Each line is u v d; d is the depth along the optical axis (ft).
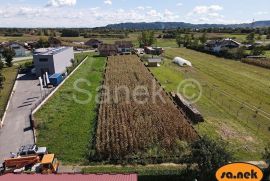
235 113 151.43
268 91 192.34
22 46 374.63
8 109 162.20
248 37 489.26
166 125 130.82
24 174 68.54
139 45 507.71
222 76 237.86
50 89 202.08
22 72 260.42
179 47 486.38
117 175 67.15
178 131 124.98
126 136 119.34
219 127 133.08
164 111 150.61
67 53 289.33
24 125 138.82
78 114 152.56
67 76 237.25
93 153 108.68
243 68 271.90
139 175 93.45
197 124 136.26
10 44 367.66
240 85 208.23
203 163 82.48
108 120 140.05
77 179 65.10
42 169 95.04
